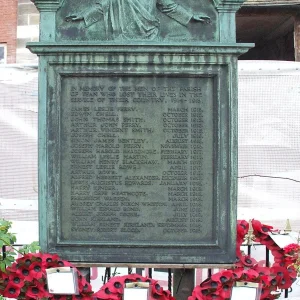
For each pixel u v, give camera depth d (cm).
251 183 752
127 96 455
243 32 1261
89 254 457
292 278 483
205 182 457
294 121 748
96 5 457
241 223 493
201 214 459
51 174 456
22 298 446
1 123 760
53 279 436
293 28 1170
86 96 455
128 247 458
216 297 441
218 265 454
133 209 459
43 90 452
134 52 447
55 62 452
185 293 482
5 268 444
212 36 457
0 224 468
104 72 452
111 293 438
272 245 498
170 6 455
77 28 457
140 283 436
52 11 455
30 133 760
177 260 457
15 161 762
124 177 458
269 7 1043
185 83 455
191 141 455
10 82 759
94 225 460
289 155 748
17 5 1085
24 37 1086
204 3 457
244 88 747
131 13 457
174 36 458
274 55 1357
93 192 459
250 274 443
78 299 442
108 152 457
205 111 455
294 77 745
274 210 748
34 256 443
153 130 456
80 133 457
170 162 457
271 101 747
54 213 457
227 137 452
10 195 761
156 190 458
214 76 452
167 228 459
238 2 453
